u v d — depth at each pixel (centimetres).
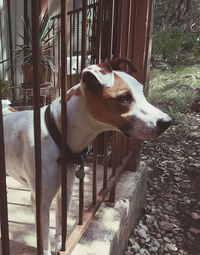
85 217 58
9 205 67
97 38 53
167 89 191
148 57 80
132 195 76
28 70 112
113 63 50
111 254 62
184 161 124
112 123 46
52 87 112
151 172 116
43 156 48
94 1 101
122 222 70
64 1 40
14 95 117
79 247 59
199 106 168
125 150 79
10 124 52
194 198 104
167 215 94
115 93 44
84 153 50
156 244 82
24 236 59
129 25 65
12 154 51
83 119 47
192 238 86
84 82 45
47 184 48
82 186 53
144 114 45
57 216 56
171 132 146
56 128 48
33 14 35
